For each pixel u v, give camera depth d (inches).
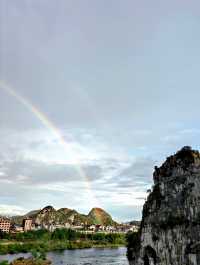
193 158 6333.7
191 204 5895.7
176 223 5935.0
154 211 6501.0
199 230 5561.0
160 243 6127.0
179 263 5693.9
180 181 6299.2
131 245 7322.8
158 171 6953.7
